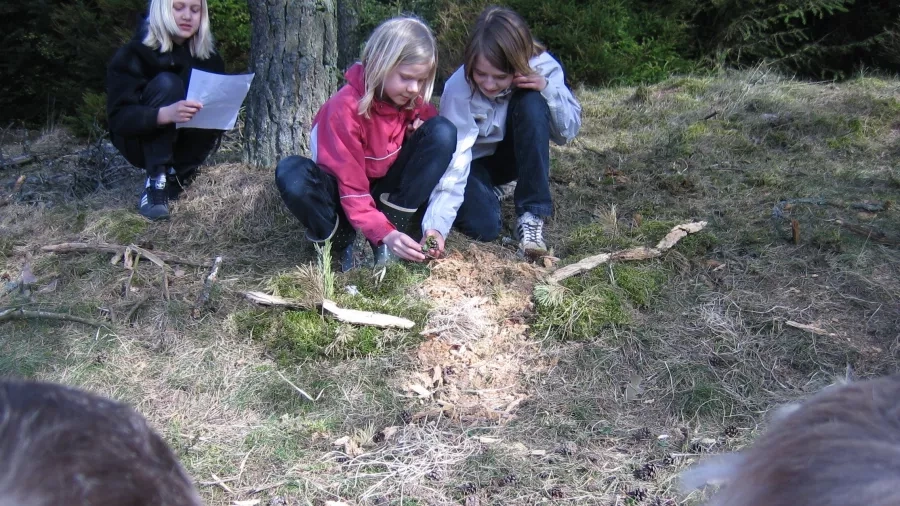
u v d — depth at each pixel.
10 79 9.12
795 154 4.73
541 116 3.55
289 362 2.90
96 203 4.14
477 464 2.43
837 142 4.86
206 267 3.47
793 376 2.82
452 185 3.41
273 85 4.24
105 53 7.21
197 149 4.12
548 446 2.52
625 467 2.42
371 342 2.96
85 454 0.84
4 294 3.33
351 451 2.49
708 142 4.89
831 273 3.37
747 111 5.41
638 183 4.37
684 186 4.29
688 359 2.90
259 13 4.20
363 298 3.16
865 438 0.83
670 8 8.63
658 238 3.64
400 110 3.28
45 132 6.12
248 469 2.42
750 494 0.93
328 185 3.28
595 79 7.61
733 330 3.05
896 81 6.33
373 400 2.73
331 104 3.19
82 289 3.35
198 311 3.15
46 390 0.90
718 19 8.96
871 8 8.81
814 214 3.88
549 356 2.95
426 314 3.10
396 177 3.41
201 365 2.89
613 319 3.06
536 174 3.60
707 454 2.46
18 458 0.80
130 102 3.83
